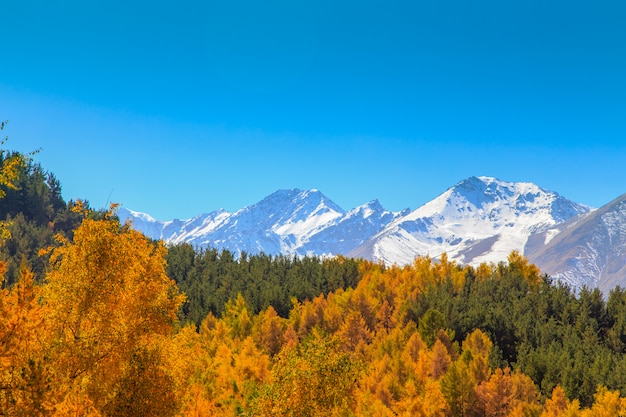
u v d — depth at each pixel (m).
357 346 100.62
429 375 89.56
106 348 21.80
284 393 28.89
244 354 80.50
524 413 71.81
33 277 18.42
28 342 18.05
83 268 22.25
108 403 21.52
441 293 138.50
